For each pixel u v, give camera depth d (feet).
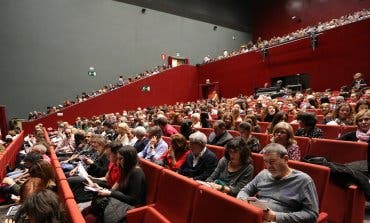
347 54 36.09
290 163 8.14
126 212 8.32
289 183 7.04
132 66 56.65
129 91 48.57
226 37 69.21
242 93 48.26
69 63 50.26
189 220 6.64
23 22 46.50
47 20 48.39
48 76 48.34
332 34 37.47
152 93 50.65
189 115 26.81
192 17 64.23
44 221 4.78
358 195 8.38
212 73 53.11
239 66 48.75
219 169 10.05
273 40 46.98
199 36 65.16
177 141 12.54
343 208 8.40
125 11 55.98
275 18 66.85
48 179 8.98
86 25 51.98
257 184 7.73
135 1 57.00
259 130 16.05
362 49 34.78
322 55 38.42
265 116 20.40
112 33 54.54
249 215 5.07
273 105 20.47
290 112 22.00
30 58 46.96
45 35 48.21
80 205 11.81
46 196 4.98
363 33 34.68
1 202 13.70
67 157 20.04
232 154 9.32
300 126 13.70
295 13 62.90
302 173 7.04
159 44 59.93
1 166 14.65
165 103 51.80
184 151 12.57
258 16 70.44
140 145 16.12
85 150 19.11
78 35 51.19
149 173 9.42
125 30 55.98
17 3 46.09
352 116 15.87
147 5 58.44
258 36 70.59
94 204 9.36
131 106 48.65
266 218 6.34
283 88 39.68
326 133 15.16
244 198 7.07
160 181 8.41
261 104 26.35
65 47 49.93
